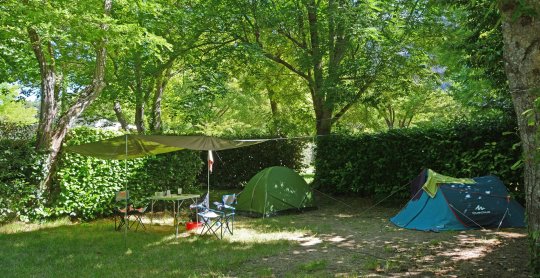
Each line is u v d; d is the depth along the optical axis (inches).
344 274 207.9
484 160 376.8
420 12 469.1
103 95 549.3
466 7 328.2
